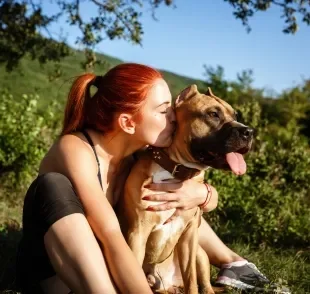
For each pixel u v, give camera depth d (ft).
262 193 7.23
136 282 3.29
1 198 7.11
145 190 3.76
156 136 3.63
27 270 3.65
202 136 3.71
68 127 3.74
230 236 6.32
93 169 3.53
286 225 6.45
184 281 4.07
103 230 3.36
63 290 3.55
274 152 8.54
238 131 3.64
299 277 4.86
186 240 4.05
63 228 3.23
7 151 7.38
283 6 9.05
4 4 9.82
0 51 10.25
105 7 9.28
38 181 3.40
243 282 4.49
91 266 3.20
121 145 3.71
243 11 9.02
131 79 3.55
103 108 3.60
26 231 3.53
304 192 8.06
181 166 3.79
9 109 8.02
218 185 7.24
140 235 3.85
